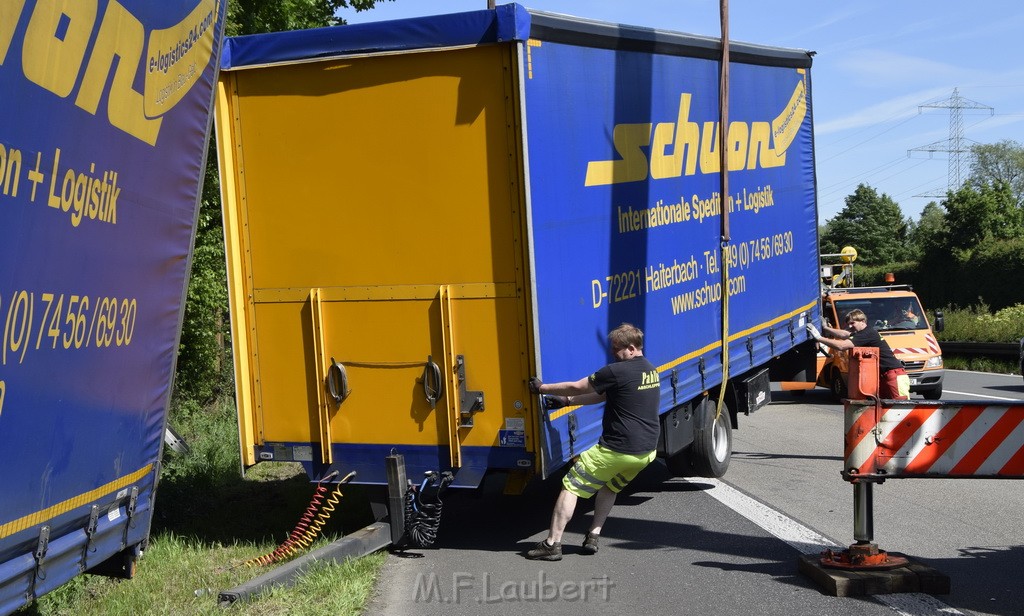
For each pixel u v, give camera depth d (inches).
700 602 238.2
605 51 306.8
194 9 205.6
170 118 199.0
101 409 180.1
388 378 286.7
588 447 302.8
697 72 370.9
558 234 280.1
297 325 293.6
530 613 233.9
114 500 188.1
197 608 234.1
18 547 156.1
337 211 286.7
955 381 831.7
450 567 278.7
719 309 387.5
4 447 150.2
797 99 485.1
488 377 276.2
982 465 241.0
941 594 239.3
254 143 292.0
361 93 281.1
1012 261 1483.8
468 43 267.1
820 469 425.4
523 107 264.2
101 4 166.6
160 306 201.2
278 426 297.7
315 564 261.3
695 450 389.4
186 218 209.3
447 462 283.3
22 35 144.6
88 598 246.4
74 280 166.7
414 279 281.0
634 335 282.8
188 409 567.5
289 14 637.9
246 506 358.6
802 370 518.0
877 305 737.6
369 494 296.5
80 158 165.2
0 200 143.3
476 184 272.4
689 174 363.9
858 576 240.5
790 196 478.9
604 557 285.7
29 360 154.8
